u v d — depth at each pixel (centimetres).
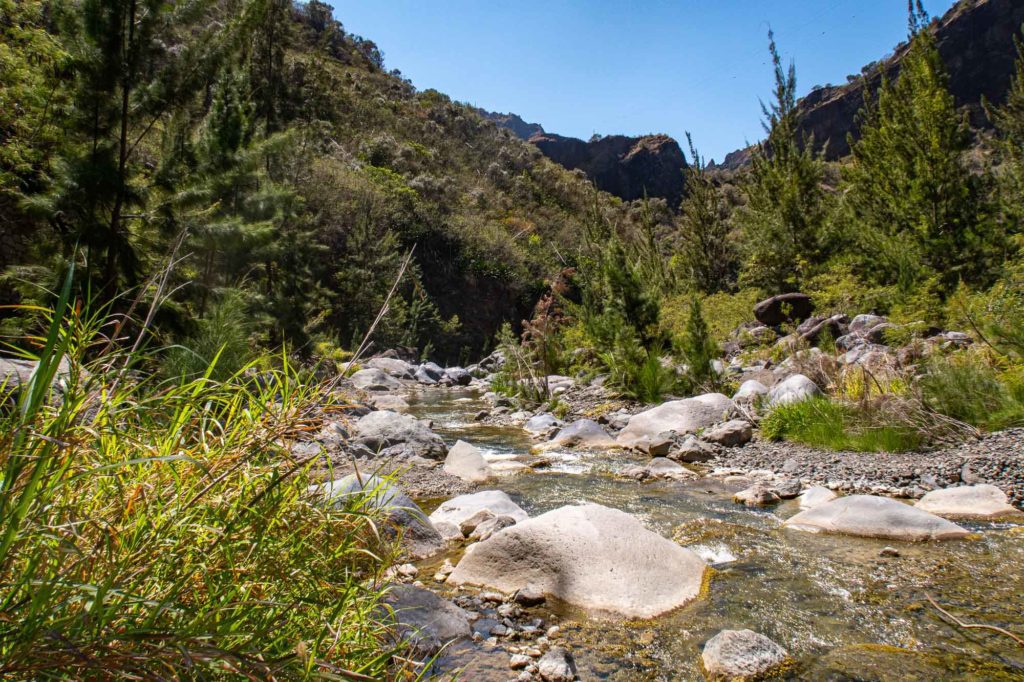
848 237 1664
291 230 1758
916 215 1462
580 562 353
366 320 3070
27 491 94
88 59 872
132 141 988
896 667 263
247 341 660
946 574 360
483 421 1180
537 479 666
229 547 140
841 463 646
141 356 159
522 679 256
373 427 789
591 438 888
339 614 160
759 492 558
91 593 111
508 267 5300
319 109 5553
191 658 105
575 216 7862
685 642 293
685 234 2384
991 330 802
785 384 883
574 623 314
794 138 1875
